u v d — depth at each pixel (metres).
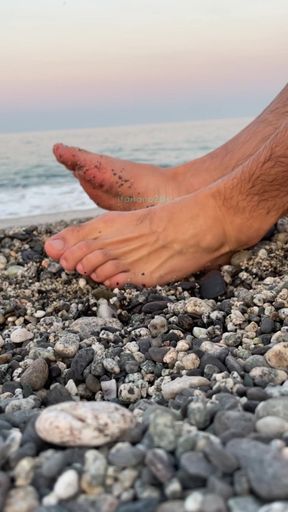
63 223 0.89
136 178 0.80
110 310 0.56
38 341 0.50
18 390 0.41
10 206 1.25
